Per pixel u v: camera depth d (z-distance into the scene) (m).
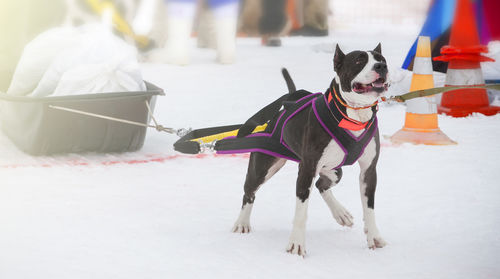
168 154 11.12
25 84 10.81
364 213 6.62
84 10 27.84
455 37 14.70
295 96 7.03
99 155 10.82
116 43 10.91
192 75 21.97
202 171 10.04
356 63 5.80
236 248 6.54
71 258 6.18
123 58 10.59
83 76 10.29
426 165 10.19
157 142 12.04
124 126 10.50
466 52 14.45
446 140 11.70
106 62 10.49
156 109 15.42
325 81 20.19
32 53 10.81
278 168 6.99
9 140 11.57
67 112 10.04
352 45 32.56
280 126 6.62
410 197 8.46
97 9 28.00
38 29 27.05
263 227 7.34
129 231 7.05
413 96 6.46
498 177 9.37
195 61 26.52
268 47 33.44
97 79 10.35
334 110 6.07
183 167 10.27
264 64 25.34
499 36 21.30
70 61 10.49
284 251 6.44
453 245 6.64
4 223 7.23
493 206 8.00
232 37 25.52
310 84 19.47
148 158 10.79
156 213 7.79
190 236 6.93
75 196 8.43
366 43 34.00
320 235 7.04
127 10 29.02
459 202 8.19
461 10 14.65
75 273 5.78
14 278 5.64
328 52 30.08
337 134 6.08
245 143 6.82
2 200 8.16
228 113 14.84
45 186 8.88
